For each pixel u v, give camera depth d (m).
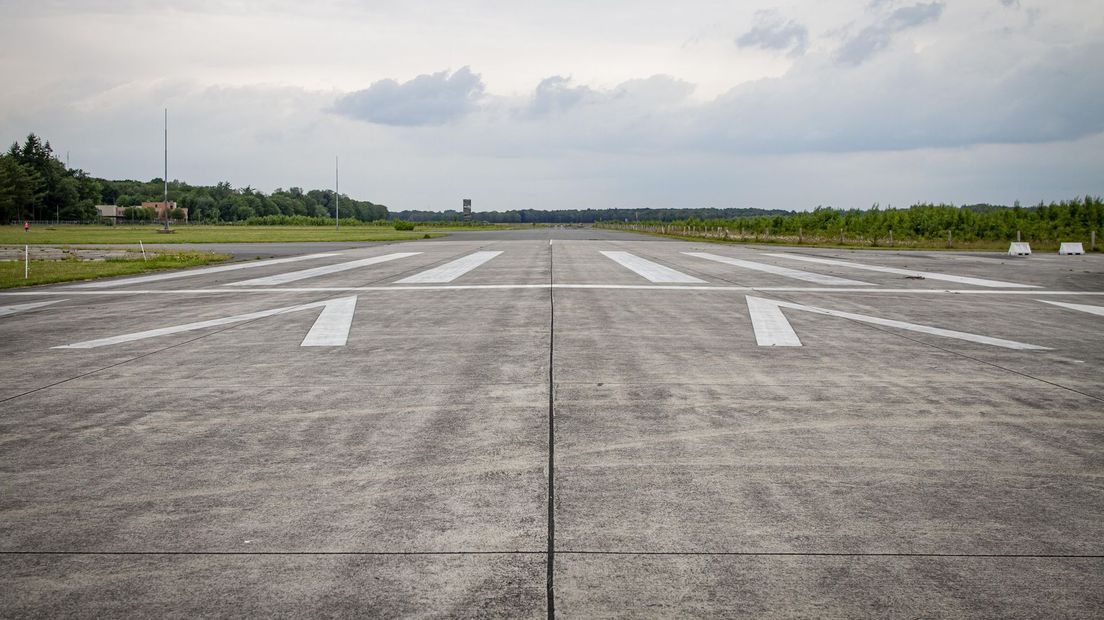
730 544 2.87
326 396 5.32
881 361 6.62
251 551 2.82
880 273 16.73
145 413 4.86
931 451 4.02
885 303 10.98
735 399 5.20
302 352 7.11
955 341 7.70
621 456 3.94
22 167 119.81
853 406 5.00
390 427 4.51
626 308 10.29
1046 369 6.27
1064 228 39.31
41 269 18.06
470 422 4.61
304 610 2.40
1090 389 5.52
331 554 2.79
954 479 3.59
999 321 9.20
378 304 10.79
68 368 6.39
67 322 9.27
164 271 17.72
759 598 2.48
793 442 4.18
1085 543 2.89
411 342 7.62
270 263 20.41
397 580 2.59
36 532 3.00
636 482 3.55
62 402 5.17
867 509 3.22
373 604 2.44
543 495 3.38
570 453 3.99
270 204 179.88
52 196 128.50
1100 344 7.55
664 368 6.29
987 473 3.67
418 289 12.90
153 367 6.42
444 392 5.43
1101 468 3.75
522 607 2.41
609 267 18.34
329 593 2.51
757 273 16.53
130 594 2.51
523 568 2.68
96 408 5.00
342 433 4.39
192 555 2.79
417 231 73.94
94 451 4.05
